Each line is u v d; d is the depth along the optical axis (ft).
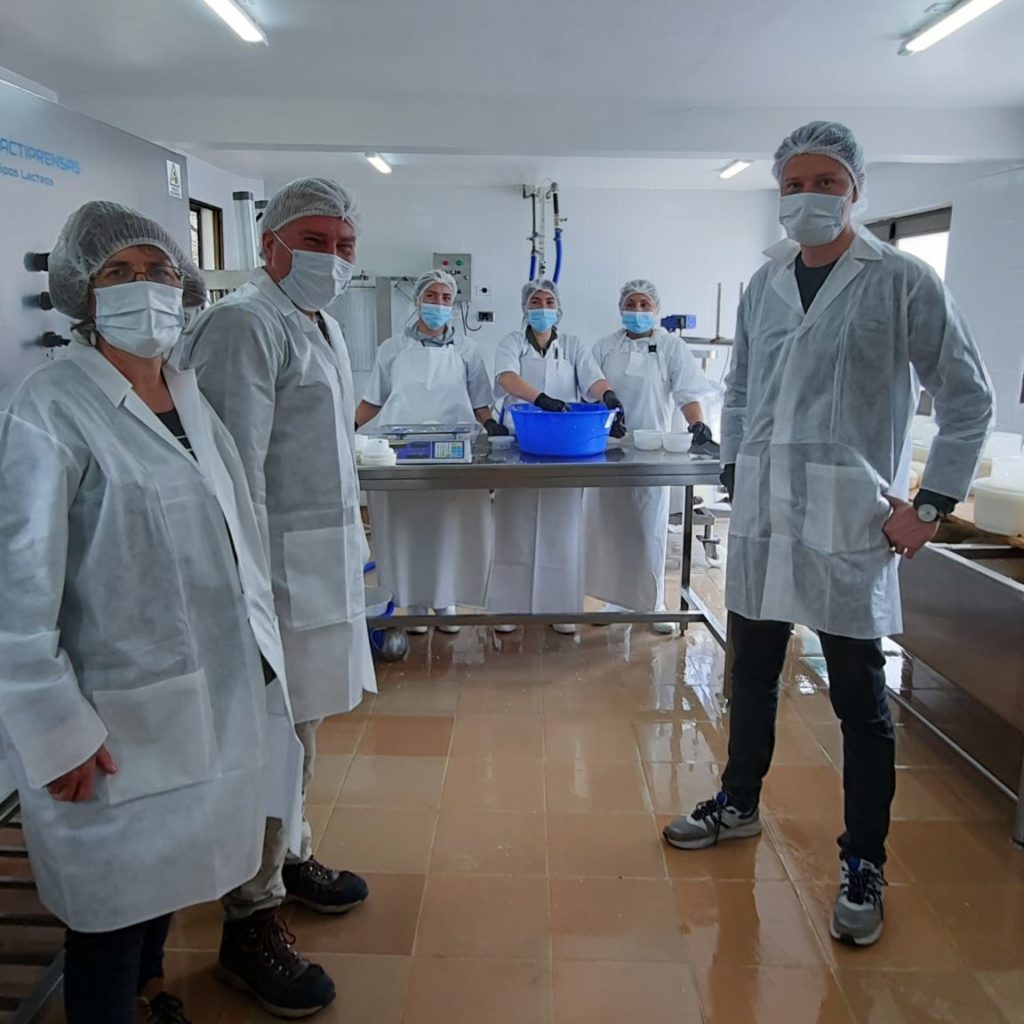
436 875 6.76
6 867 6.84
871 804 6.09
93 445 3.84
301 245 5.29
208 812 4.28
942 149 13.57
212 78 12.13
